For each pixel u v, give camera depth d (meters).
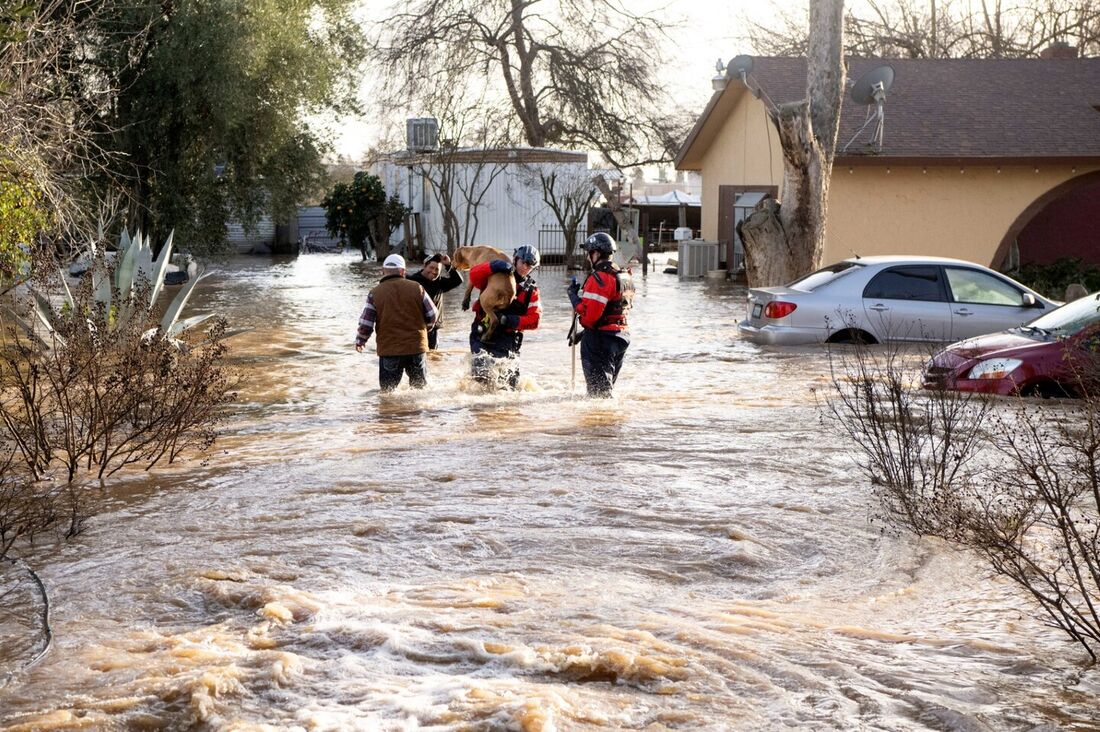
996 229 25.38
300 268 35.81
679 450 7.96
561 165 37.94
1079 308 11.23
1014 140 25.02
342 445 8.25
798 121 19.50
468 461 7.60
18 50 12.04
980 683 3.79
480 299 11.12
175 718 3.51
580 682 3.80
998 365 10.32
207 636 4.23
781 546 5.59
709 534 5.78
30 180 12.14
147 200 29.09
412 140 38.28
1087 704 3.61
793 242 20.00
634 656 3.91
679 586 4.98
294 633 4.25
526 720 3.38
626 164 41.81
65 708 3.59
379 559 5.30
